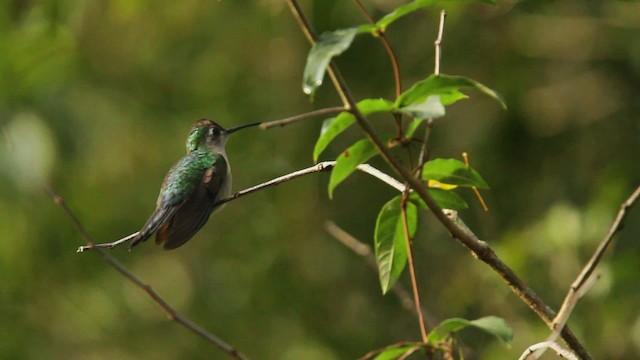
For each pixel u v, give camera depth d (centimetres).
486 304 1246
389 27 1382
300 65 1459
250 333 1413
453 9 1251
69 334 1430
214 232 1476
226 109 1470
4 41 1266
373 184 1412
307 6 1392
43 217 1418
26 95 1248
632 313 1066
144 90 1508
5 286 1420
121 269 625
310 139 1426
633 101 1336
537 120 1338
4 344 1395
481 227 1324
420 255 1355
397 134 487
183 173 815
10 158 1089
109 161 1462
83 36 1442
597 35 1320
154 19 1488
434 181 536
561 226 1129
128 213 1461
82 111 1366
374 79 1376
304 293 1414
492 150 1334
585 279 529
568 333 528
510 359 1141
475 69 1351
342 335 1380
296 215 1438
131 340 1434
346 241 834
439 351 482
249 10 1471
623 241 1121
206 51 1502
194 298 1447
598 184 1231
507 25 1352
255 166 1440
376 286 1396
